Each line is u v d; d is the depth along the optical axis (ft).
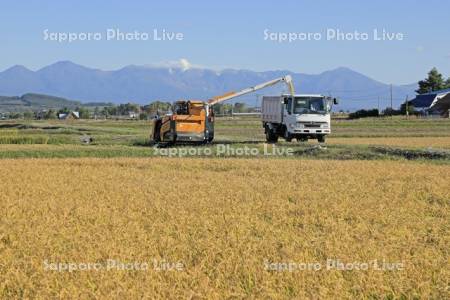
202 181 74.95
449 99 368.07
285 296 31.32
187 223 47.19
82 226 45.55
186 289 31.96
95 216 49.44
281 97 144.46
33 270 34.78
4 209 52.60
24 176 78.13
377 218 50.65
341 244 40.57
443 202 59.93
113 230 44.21
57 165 94.53
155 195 61.77
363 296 31.48
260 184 71.51
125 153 123.44
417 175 81.46
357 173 83.66
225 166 94.53
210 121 133.28
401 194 64.18
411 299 31.37
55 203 55.72
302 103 139.33
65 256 37.32
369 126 261.65
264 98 158.92
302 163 98.73
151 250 38.63
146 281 32.71
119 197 60.03
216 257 37.40
